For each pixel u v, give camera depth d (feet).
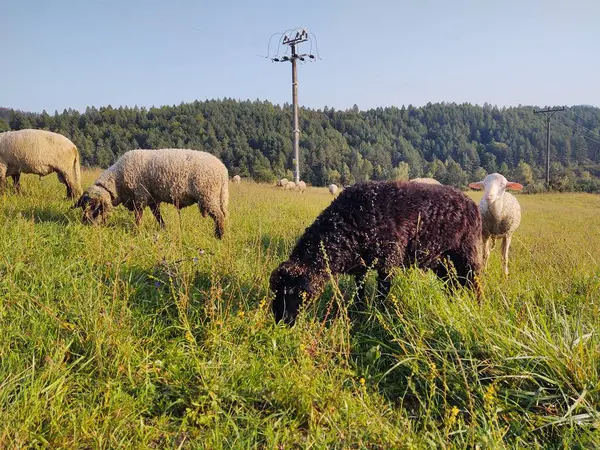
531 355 9.63
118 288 11.87
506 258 21.86
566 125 500.74
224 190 22.48
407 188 13.91
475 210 14.74
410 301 12.51
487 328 10.69
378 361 10.84
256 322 11.21
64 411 7.59
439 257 14.40
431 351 10.38
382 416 8.64
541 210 82.12
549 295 14.15
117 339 9.53
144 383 8.59
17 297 10.76
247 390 8.96
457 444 7.73
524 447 7.66
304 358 9.90
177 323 11.14
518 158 409.08
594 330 10.61
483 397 8.57
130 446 7.16
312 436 7.84
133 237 19.49
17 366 8.32
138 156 22.17
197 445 7.36
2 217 19.54
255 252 18.72
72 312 10.48
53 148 28.17
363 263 13.10
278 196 50.08
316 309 13.06
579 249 23.91
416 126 499.51
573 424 8.05
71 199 29.01
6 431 6.61
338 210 13.48
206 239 19.74
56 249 15.81
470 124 511.81
